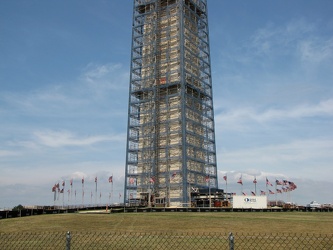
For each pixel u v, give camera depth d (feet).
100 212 253.65
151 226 141.79
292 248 70.18
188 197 387.34
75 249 71.92
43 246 75.05
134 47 480.64
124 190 422.00
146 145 431.84
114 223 155.02
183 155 399.44
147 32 482.28
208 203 381.60
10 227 146.00
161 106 442.09
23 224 156.97
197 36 478.59
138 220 168.55
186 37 460.55
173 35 462.19
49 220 171.94
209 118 458.91
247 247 71.05
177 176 398.42
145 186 412.16
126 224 150.92
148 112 444.14
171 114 431.84
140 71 470.39
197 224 149.28
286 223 152.97
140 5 495.41
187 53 453.99
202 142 437.17
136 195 416.26
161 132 428.97
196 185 403.54
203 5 506.89
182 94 425.69
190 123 427.33
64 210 263.90
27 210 221.05
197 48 477.77
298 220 169.89
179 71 437.99
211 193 384.68
